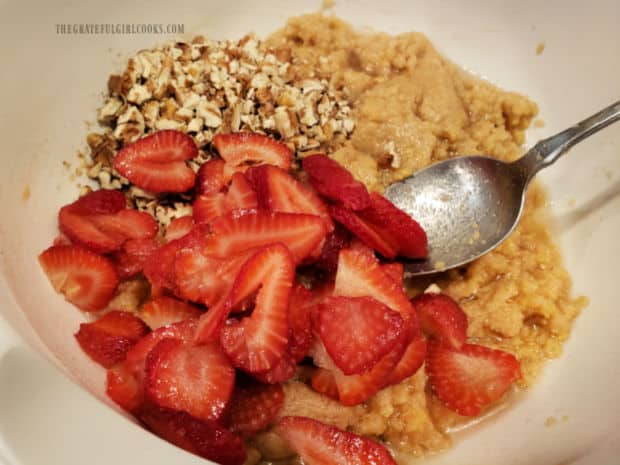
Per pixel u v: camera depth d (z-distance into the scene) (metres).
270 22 0.26
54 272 0.19
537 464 0.17
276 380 0.17
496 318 0.21
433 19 0.26
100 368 0.18
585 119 0.22
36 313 0.17
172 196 0.22
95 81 0.22
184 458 0.13
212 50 0.24
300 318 0.18
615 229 0.21
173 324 0.17
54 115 0.21
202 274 0.18
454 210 0.22
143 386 0.17
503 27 0.25
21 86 0.19
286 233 0.19
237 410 0.17
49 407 0.13
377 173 0.23
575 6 0.23
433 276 0.22
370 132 0.23
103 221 0.20
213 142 0.22
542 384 0.20
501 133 0.24
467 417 0.20
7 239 0.18
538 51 0.25
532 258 0.22
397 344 0.17
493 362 0.19
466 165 0.23
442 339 0.20
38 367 0.14
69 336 0.18
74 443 0.13
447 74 0.25
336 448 0.17
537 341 0.21
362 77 0.24
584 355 0.20
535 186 0.24
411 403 0.19
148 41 0.23
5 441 0.12
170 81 0.22
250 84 0.23
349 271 0.19
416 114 0.24
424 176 0.23
